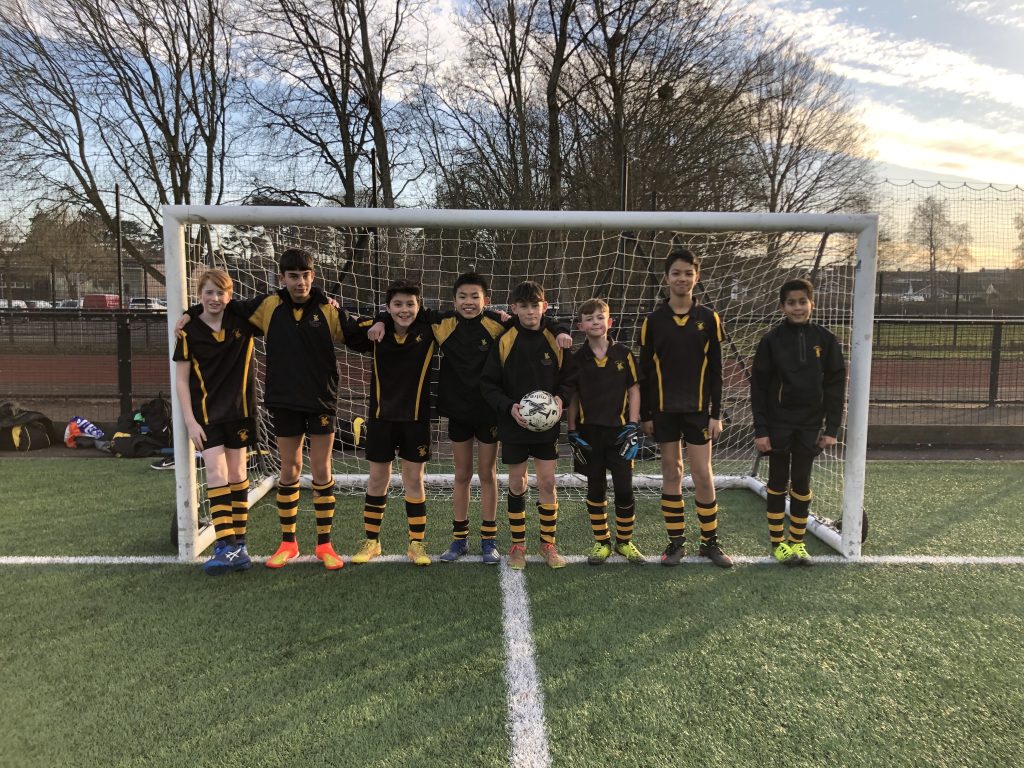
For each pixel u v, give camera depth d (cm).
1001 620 269
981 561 335
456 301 318
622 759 182
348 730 194
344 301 514
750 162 1442
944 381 763
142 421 594
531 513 430
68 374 759
